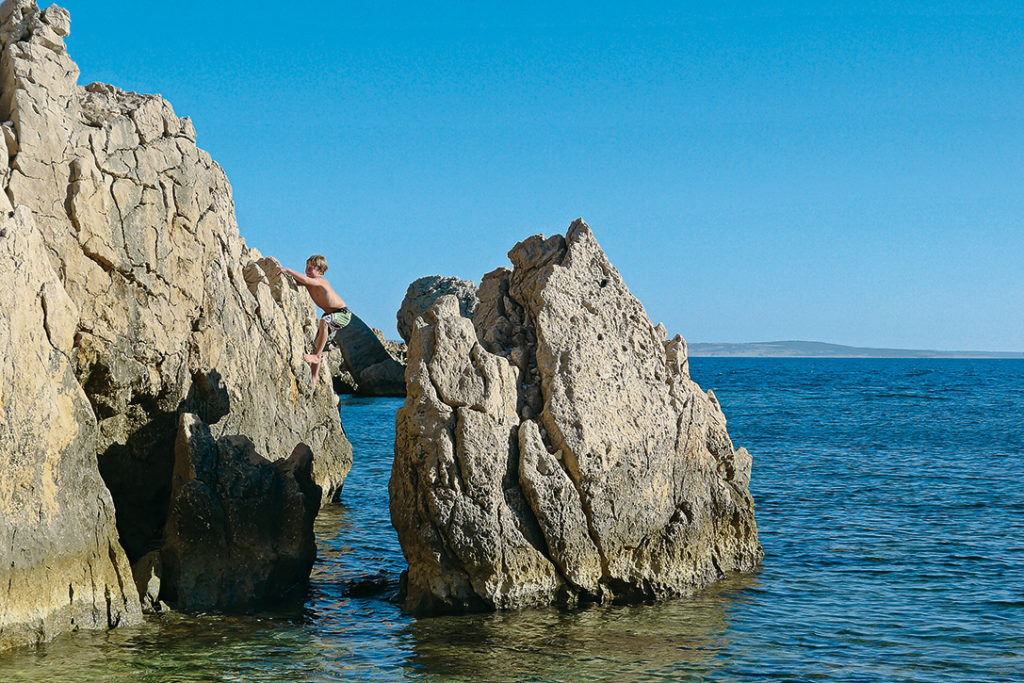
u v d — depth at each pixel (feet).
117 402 54.70
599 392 53.78
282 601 53.31
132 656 43.37
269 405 74.23
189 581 51.03
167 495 60.59
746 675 43.96
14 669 40.55
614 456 53.31
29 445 42.19
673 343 59.47
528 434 51.37
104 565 46.73
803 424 186.29
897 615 54.03
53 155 51.11
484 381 51.31
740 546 62.54
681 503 57.57
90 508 46.11
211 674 41.78
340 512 84.07
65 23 53.67
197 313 61.82
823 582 60.70
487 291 60.13
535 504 50.96
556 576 52.31
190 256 60.44
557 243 57.98
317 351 63.36
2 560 40.96
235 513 52.29
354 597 54.95
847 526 79.51
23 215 43.93
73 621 44.96
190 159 60.70
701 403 59.77
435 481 50.14
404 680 42.09
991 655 47.67
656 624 50.78
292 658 44.24
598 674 43.34
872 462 123.13
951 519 83.05
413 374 51.19
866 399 282.97
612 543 53.26
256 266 77.30
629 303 57.82
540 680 42.45
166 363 57.72
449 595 50.67
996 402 266.57
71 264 51.29
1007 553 69.77
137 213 55.62
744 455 63.21
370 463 120.37
